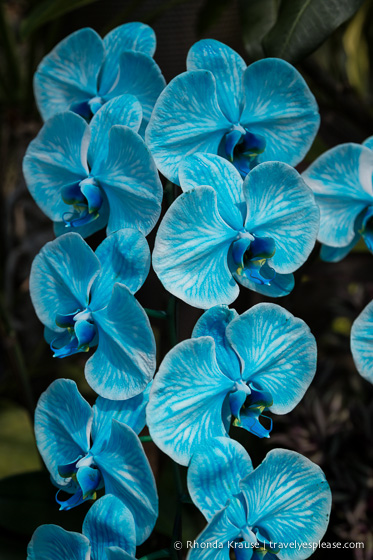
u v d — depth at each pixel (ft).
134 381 1.81
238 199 1.84
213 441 1.76
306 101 1.92
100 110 1.92
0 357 3.82
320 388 3.34
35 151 2.00
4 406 3.36
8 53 3.41
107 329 1.83
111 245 1.86
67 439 1.91
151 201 1.84
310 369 1.85
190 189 1.77
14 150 3.75
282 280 1.91
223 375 1.82
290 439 2.94
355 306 3.94
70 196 1.95
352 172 1.99
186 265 1.79
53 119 1.95
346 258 4.42
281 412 1.87
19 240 3.99
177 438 1.78
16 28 3.92
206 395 1.79
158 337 3.03
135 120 1.88
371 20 3.58
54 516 2.33
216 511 1.77
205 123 1.89
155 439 1.75
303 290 4.49
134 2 2.80
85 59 2.07
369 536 2.72
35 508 2.33
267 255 1.82
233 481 1.78
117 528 1.80
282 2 2.19
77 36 2.05
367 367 1.89
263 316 1.81
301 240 1.86
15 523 2.31
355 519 2.75
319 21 2.15
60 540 1.86
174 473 1.86
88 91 2.09
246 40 2.39
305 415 2.99
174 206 1.76
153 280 2.91
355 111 2.81
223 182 1.83
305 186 1.83
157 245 1.76
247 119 1.93
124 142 1.84
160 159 1.87
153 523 1.79
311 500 1.83
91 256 1.84
